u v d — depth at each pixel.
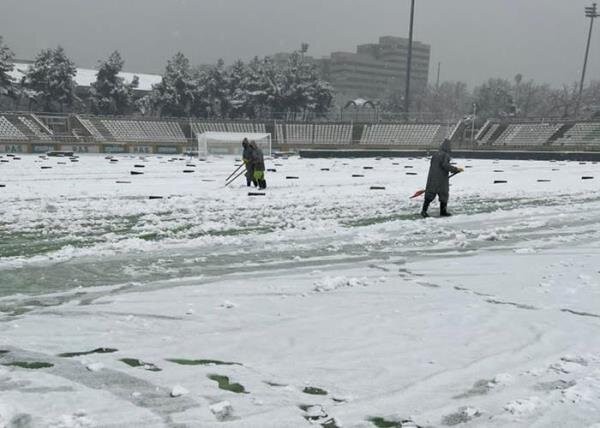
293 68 79.81
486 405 3.41
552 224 11.78
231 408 3.33
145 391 3.57
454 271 7.30
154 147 60.34
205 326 4.93
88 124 62.59
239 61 83.00
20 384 3.64
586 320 5.16
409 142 65.25
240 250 8.78
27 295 6.04
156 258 8.12
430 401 3.46
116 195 17.11
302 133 68.75
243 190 19.05
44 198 15.98
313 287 6.40
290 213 13.34
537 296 6.01
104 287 6.39
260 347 4.41
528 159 50.00
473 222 12.03
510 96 88.38
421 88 140.00
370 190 19.62
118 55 73.94
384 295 6.07
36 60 71.00
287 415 3.25
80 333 4.72
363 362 4.10
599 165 40.56
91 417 3.19
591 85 106.38
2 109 74.00
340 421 3.19
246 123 68.81
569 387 3.66
